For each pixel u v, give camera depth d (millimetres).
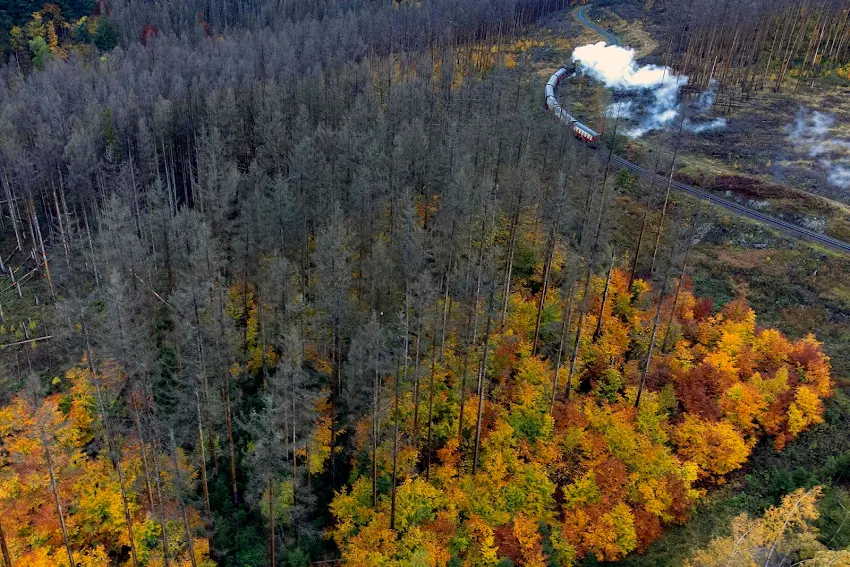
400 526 35844
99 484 35250
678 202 62969
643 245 57688
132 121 67875
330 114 70312
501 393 43000
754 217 60781
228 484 38969
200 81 75000
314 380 39312
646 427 41438
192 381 35562
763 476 40438
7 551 30656
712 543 33031
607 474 38031
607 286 46969
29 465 33625
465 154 51562
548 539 35812
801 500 32406
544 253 52000
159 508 32812
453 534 35656
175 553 33781
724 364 44469
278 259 41312
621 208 63344
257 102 69625
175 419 37219
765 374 44312
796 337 48656
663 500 37844
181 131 69750
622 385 45062
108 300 31734
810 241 56594
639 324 48625
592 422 41625
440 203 48500
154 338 44406
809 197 61594
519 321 47500
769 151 73562
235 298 47812
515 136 56594
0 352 47781
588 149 71438
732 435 40125
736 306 49344
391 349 38562
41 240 56094
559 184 46000
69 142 56625
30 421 34750
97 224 60500
